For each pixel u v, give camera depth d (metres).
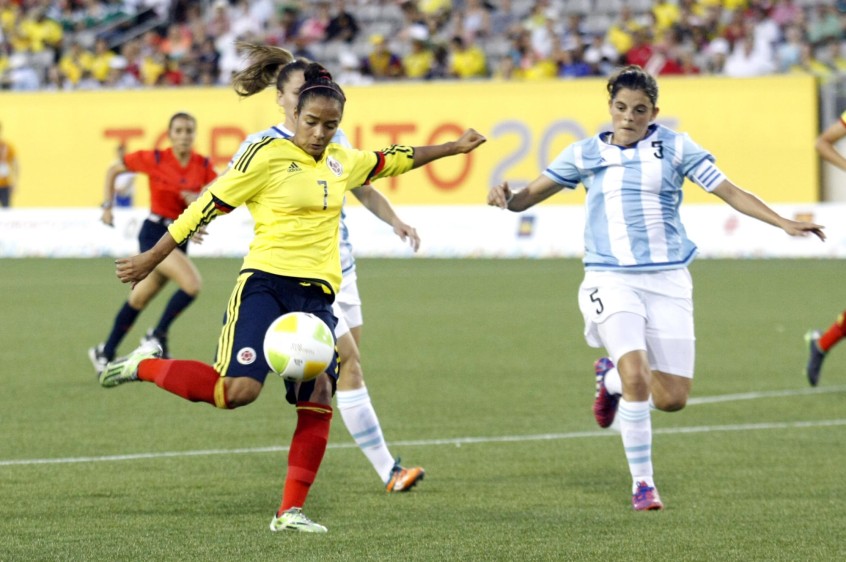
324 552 19.94
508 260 82.19
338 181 21.56
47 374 40.44
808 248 80.06
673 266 24.23
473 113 87.81
